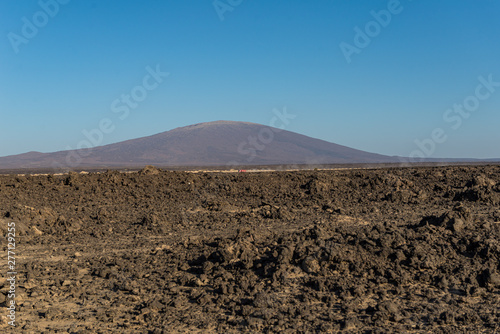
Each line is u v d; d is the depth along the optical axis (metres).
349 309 7.92
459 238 10.77
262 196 25.55
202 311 8.27
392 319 7.51
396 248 10.11
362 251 9.95
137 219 19.11
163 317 8.04
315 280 9.02
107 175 32.06
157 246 13.66
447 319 7.38
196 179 32.41
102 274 10.64
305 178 33.38
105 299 9.09
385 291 8.68
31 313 8.45
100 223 18.36
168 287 9.53
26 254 13.11
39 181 31.44
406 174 35.38
